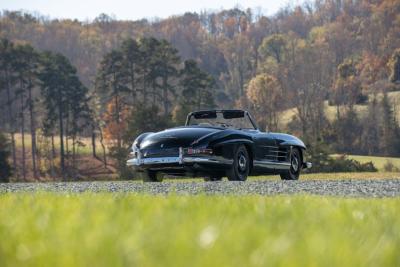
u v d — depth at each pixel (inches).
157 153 1081.4
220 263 164.4
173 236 212.2
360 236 229.5
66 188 925.2
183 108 7608.3
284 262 162.1
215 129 1108.5
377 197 643.5
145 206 403.5
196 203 430.3
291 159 1263.5
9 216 339.6
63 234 232.4
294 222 300.0
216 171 1104.2
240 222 279.7
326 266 163.6
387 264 171.9
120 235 216.8
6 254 190.2
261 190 768.9
